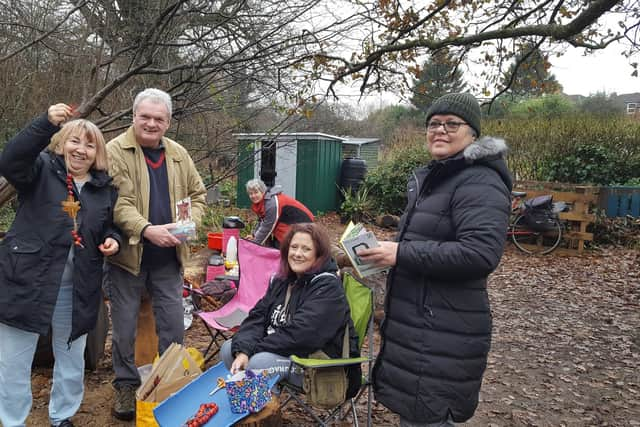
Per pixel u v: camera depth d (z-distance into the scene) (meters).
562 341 5.07
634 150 11.15
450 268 1.90
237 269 5.04
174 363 2.69
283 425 3.08
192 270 5.18
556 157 11.50
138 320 3.54
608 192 9.91
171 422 2.41
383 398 2.14
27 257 2.39
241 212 11.46
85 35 4.12
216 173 6.60
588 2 5.62
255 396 2.33
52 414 2.68
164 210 2.97
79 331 2.54
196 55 4.54
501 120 13.07
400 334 2.08
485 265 1.86
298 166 12.86
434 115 2.13
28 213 2.44
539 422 3.42
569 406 3.68
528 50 6.18
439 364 1.98
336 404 2.44
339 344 2.59
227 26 4.25
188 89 4.33
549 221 9.19
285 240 2.70
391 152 15.20
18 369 2.49
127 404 2.96
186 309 4.58
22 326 2.40
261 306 2.78
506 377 4.18
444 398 1.98
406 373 2.04
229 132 5.24
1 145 5.71
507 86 6.33
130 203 2.83
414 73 5.56
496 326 5.54
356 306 2.74
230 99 4.79
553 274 7.90
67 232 2.46
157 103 2.82
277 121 5.66
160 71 3.96
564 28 4.74
